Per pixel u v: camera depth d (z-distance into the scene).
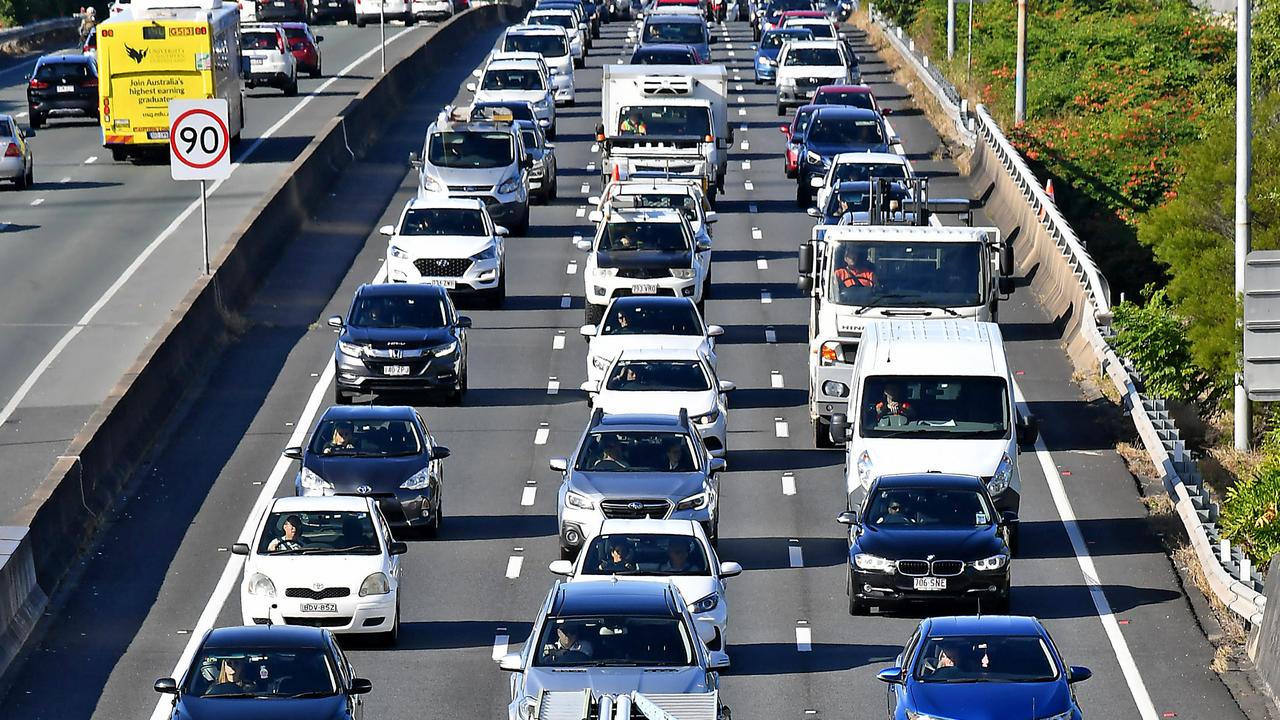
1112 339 101.75
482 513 78.81
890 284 87.44
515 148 135.12
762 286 120.88
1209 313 102.00
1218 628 65.75
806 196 144.00
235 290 111.00
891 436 75.81
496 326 110.69
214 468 84.38
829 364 87.12
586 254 129.25
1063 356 104.06
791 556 73.56
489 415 93.38
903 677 52.38
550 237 134.88
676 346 93.81
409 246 113.25
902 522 67.00
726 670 60.88
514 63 177.50
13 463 82.31
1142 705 58.16
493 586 69.69
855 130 146.00
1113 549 74.31
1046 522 77.81
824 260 88.38
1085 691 59.41
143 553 73.81
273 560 62.62
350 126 159.75
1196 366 102.19
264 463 85.19
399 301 96.06
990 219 138.50
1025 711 49.94
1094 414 93.31
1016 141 164.00
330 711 49.56
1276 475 76.38
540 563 72.38
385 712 56.94
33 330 102.62
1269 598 61.19
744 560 73.06
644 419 75.06
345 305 114.50
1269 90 166.50
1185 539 74.81
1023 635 52.94
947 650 52.38
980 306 87.00
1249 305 58.31
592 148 170.25
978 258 87.50
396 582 63.72
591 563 60.66
